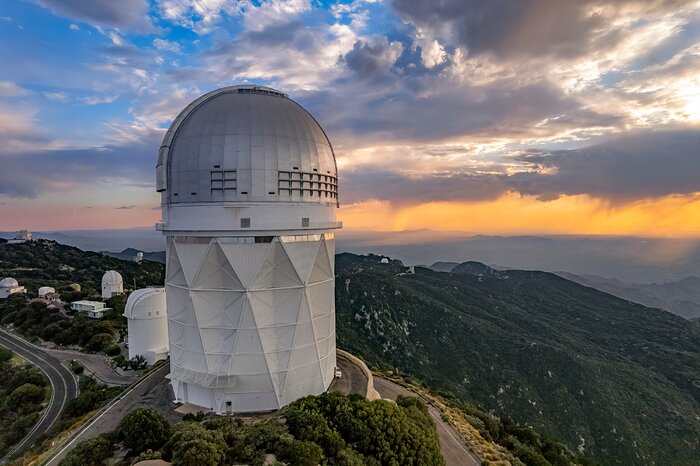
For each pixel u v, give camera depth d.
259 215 37.81
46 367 74.25
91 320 92.06
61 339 85.12
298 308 40.06
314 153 41.31
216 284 38.31
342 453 25.94
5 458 48.38
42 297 116.62
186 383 39.53
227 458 24.48
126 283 145.12
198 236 38.00
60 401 62.16
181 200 38.66
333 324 45.72
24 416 58.41
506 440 46.69
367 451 27.80
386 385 58.09
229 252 37.38
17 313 99.69
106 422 37.28
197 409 38.81
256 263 37.84
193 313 38.50
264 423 29.33
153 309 71.31
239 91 43.94
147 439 27.64
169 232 39.69
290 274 39.62
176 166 39.03
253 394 38.28
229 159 37.38
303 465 23.77
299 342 40.41
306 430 27.20
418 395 54.19
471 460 36.94
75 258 185.62
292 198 39.16
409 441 28.91
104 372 70.88
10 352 80.38
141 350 70.88
